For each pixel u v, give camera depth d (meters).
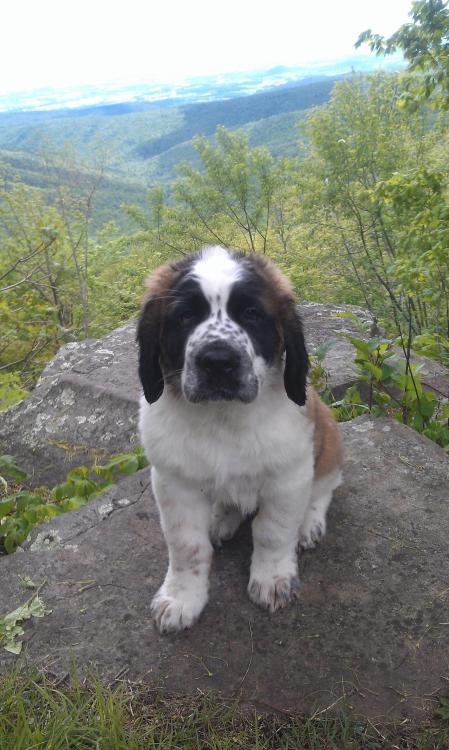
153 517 0.88
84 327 3.20
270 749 0.57
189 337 0.64
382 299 4.69
